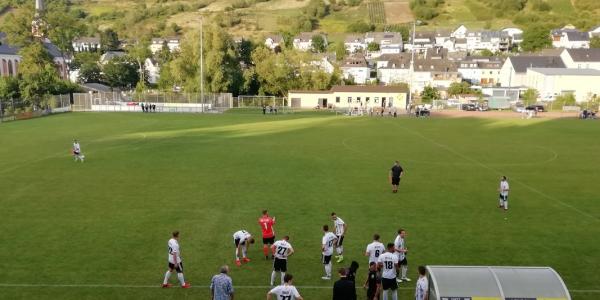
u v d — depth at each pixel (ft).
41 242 62.59
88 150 135.95
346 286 40.57
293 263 56.85
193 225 70.08
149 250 60.13
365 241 64.39
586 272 54.44
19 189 90.33
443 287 39.19
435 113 283.18
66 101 286.87
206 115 260.83
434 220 73.56
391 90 322.55
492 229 69.51
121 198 84.53
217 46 346.13
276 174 105.60
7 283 50.49
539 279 39.75
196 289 49.85
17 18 362.33
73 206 79.25
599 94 360.48
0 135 167.43
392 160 124.16
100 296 47.91
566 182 99.96
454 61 517.14
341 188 93.25
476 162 122.11
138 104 294.66
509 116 263.49
